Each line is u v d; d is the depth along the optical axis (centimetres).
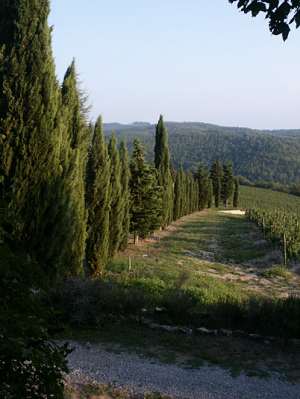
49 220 1219
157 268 2227
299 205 8162
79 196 1470
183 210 5838
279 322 1217
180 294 1406
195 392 875
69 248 1293
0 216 389
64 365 359
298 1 416
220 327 1255
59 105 1267
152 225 3619
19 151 1170
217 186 8581
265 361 1056
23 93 1176
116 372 945
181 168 5856
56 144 1238
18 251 404
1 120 1161
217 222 5556
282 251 2859
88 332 1189
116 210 2255
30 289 392
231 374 973
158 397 842
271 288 2084
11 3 1183
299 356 1097
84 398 811
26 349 338
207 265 2550
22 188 1170
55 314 411
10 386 326
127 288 1454
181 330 1227
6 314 341
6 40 1184
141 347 1106
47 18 1213
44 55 1201
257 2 425
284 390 906
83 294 1245
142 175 3188
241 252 3122
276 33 434
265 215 4322
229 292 1828
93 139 1903
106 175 1900
